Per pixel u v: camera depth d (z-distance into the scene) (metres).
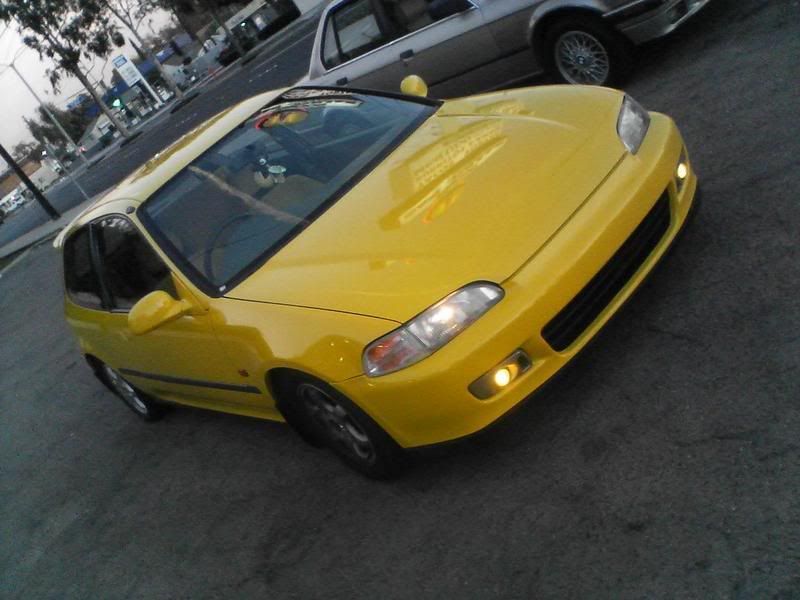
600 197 3.02
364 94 4.53
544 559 2.61
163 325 3.75
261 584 3.29
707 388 2.93
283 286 3.22
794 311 3.06
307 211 3.63
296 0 40.97
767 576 2.16
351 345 2.85
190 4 46.84
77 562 4.30
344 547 3.22
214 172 4.02
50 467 5.79
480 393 2.77
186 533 3.98
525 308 2.75
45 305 11.75
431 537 2.99
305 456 4.01
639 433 2.89
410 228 3.11
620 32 6.12
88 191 32.56
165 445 5.08
